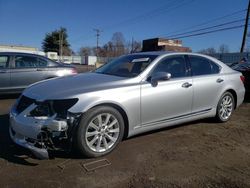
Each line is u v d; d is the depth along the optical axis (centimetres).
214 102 557
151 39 5422
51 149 377
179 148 443
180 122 507
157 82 460
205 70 551
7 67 832
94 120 395
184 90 495
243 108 751
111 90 412
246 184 334
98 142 400
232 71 604
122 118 424
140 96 439
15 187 321
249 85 870
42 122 371
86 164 379
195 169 370
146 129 459
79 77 473
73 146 386
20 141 393
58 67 909
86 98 388
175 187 325
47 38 9081
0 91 825
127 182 334
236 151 435
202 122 591
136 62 499
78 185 327
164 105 470
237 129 547
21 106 412
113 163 383
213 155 418
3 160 388
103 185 328
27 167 369
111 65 540
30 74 859
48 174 351
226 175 355
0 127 538
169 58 504
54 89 404
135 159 398
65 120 372
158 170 365
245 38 2870
